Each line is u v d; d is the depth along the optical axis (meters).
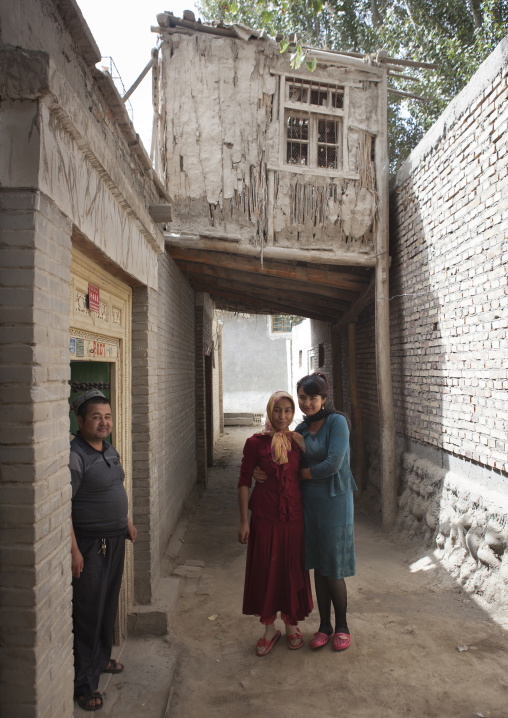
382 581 4.66
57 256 2.13
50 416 2.04
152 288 4.07
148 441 3.83
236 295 9.63
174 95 5.96
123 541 3.02
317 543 3.44
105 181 2.83
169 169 5.94
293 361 19.52
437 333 5.45
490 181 4.34
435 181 5.44
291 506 3.39
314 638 3.49
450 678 3.11
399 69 6.60
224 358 21.95
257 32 5.97
